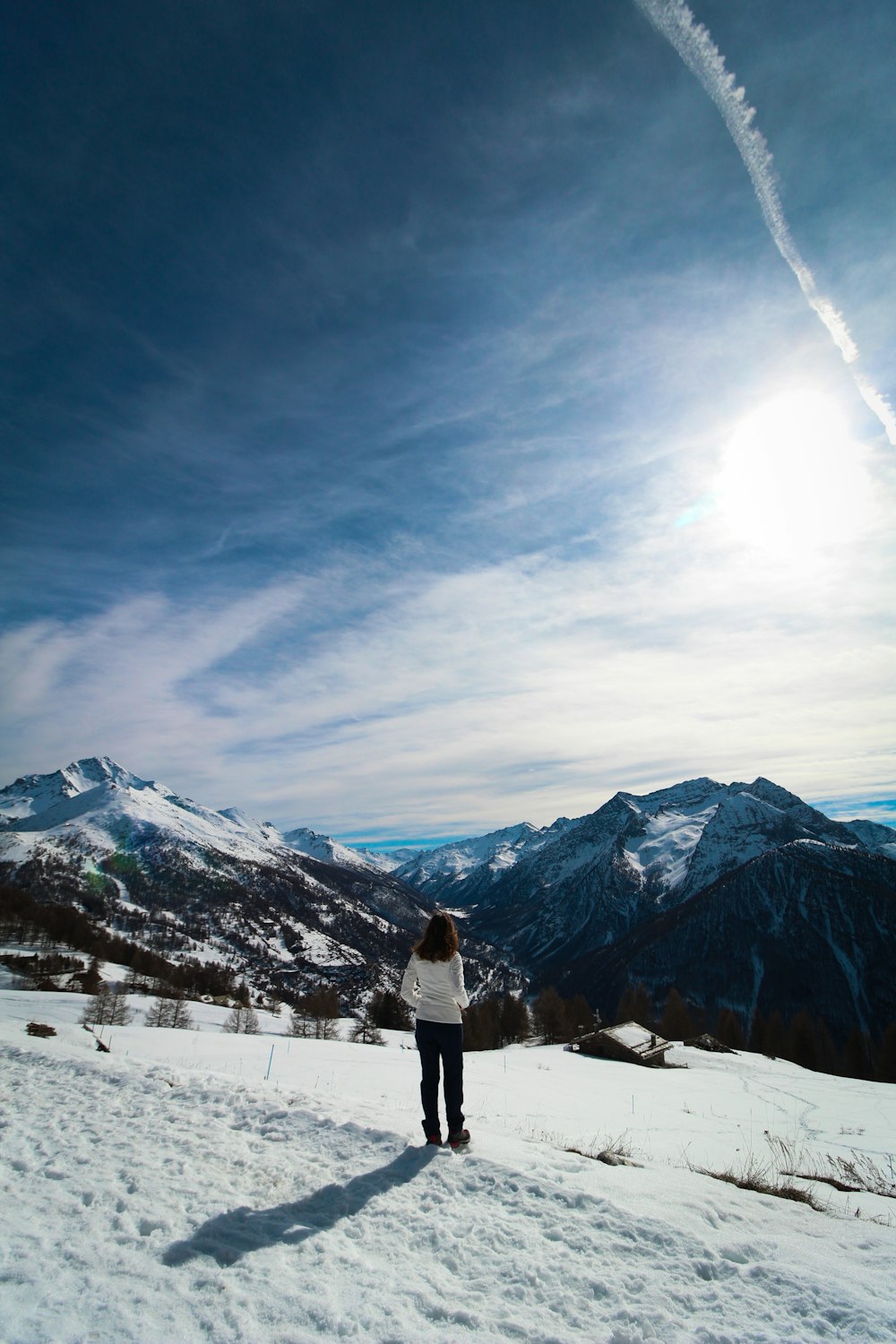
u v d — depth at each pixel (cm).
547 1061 3788
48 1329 339
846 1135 1964
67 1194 516
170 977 12900
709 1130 1734
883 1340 358
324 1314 370
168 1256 427
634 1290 407
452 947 690
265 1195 529
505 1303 392
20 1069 940
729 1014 9169
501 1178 557
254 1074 1738
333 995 9712
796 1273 424
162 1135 665
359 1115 746
